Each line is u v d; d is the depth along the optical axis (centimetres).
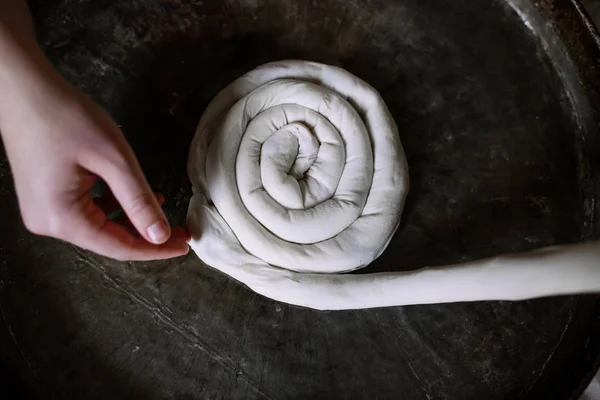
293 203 53
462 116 60
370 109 57
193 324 53
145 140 56
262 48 60
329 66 58
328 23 61
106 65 57
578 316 54
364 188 55
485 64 61
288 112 55
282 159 54
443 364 53
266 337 53
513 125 60
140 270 54
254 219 53
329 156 55
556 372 53
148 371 51
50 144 44
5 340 51
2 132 45
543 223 57
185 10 59
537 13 60
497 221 57
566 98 60
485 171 59
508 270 45
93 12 58
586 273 42
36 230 46
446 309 55
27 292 52
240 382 52
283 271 52
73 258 53
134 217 44
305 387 52
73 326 52
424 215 57
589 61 58
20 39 46
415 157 59
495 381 53
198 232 52
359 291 51
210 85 58
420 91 60
